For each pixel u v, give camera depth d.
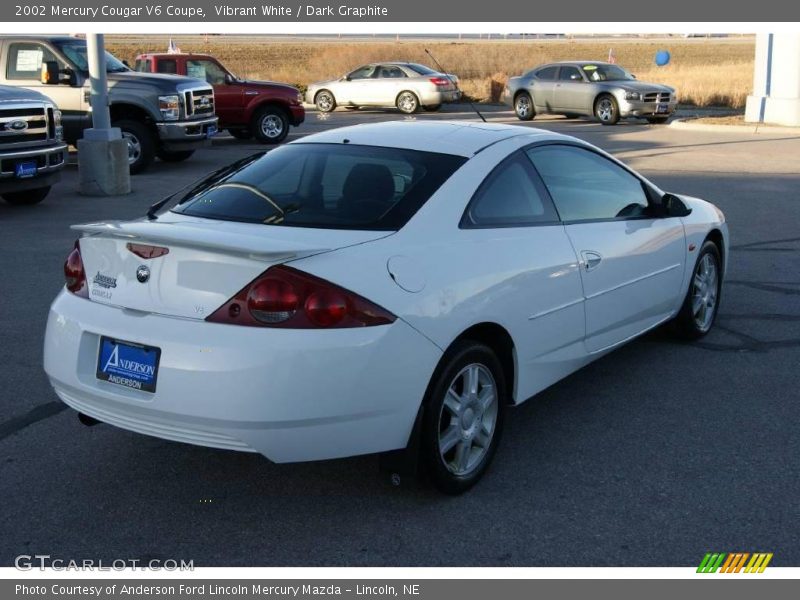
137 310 3.69
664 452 4.52
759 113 22.56
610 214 5.17
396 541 3.71
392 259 3.72
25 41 14.62
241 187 4.36
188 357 3.46
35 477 4.25
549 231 4.56
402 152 4.42
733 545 3.66
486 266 4.05
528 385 4.46
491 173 4.36
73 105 14.59
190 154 16.84
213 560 3.59
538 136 4.82
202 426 3.48
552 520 3.86
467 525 3.83
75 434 4.73
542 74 25.47
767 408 5.09
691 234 5.89
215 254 3.52
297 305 3.44
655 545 3.66
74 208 11.45
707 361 5.88
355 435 3.59
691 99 29.80
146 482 4.21
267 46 64.75
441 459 3.90
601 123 24.25
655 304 5.56
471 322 3.92
